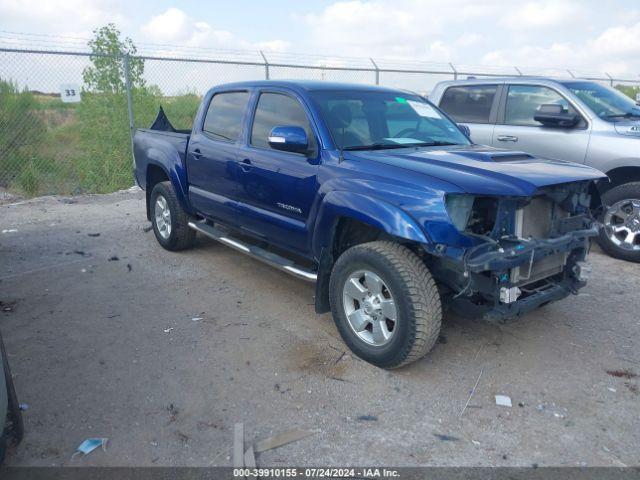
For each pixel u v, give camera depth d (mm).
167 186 6094
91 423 3115
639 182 5883
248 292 5125
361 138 4215
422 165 3598
